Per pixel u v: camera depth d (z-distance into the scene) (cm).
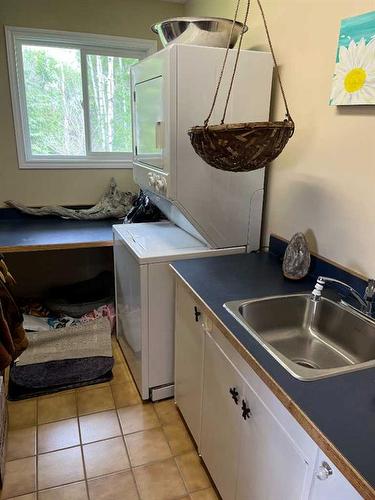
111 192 309
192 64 165
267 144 120
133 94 222
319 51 155
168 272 192
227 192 190
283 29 176
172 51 160
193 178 181
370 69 128
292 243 166
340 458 73
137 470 171
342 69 140
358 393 92
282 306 147
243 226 200
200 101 170
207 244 199
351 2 137
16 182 288
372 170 136
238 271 173
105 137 308
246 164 127
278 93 185
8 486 161
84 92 291
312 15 157
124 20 277
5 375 229
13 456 176
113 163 309
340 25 140
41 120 290
